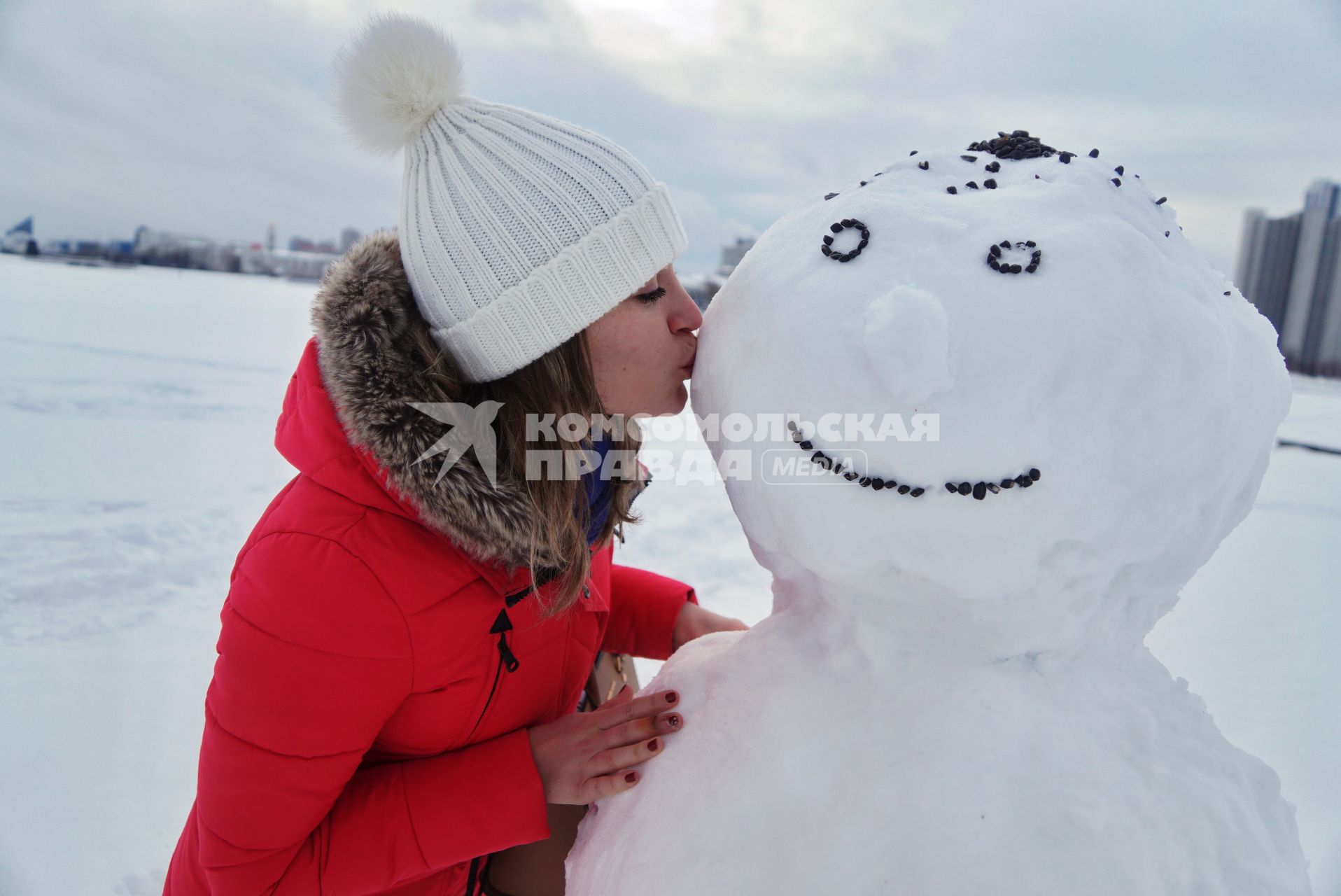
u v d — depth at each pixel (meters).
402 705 0.97
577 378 0.97
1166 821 0.73
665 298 1.01
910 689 0.81
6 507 3.70
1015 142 0.91
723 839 0.80
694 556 3.52
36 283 13.32
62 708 2.22
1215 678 2.42
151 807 1.84
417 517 0.92
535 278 0.92
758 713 0.88
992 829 0.71
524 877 1.12
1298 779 1.89
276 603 0.87
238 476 4.38
